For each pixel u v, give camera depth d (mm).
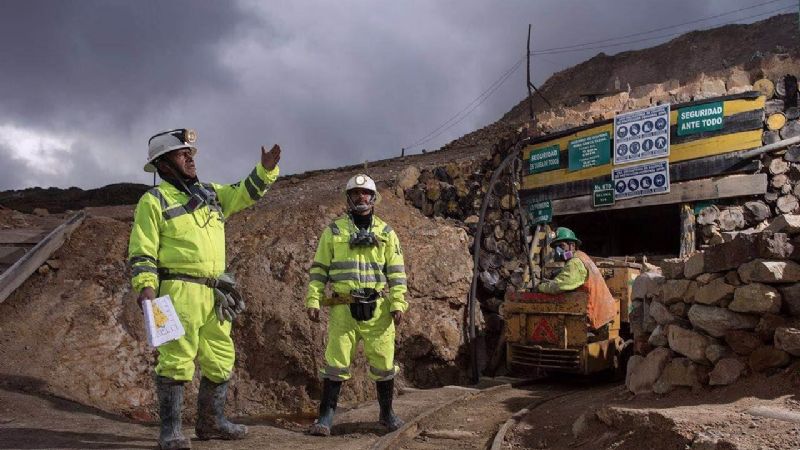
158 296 5008
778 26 58844
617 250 13945
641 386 6004
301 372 9906
